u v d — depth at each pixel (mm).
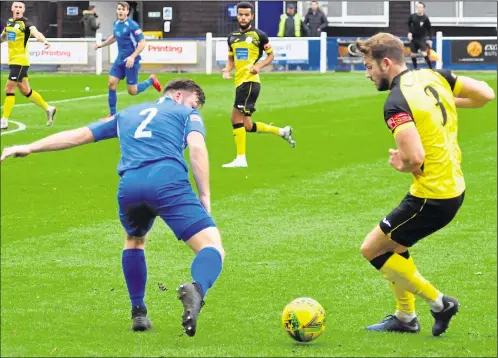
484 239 13367
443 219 8312
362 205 16000
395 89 8250
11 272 11727
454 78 8484
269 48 19672
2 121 24406
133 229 8656
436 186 8211
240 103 19672
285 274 11516
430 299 8555
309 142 22641
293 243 13266
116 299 10383
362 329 8992
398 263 8516
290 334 8305
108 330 8953
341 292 10641
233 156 21078
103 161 20547
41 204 16312
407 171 8164
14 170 19438
